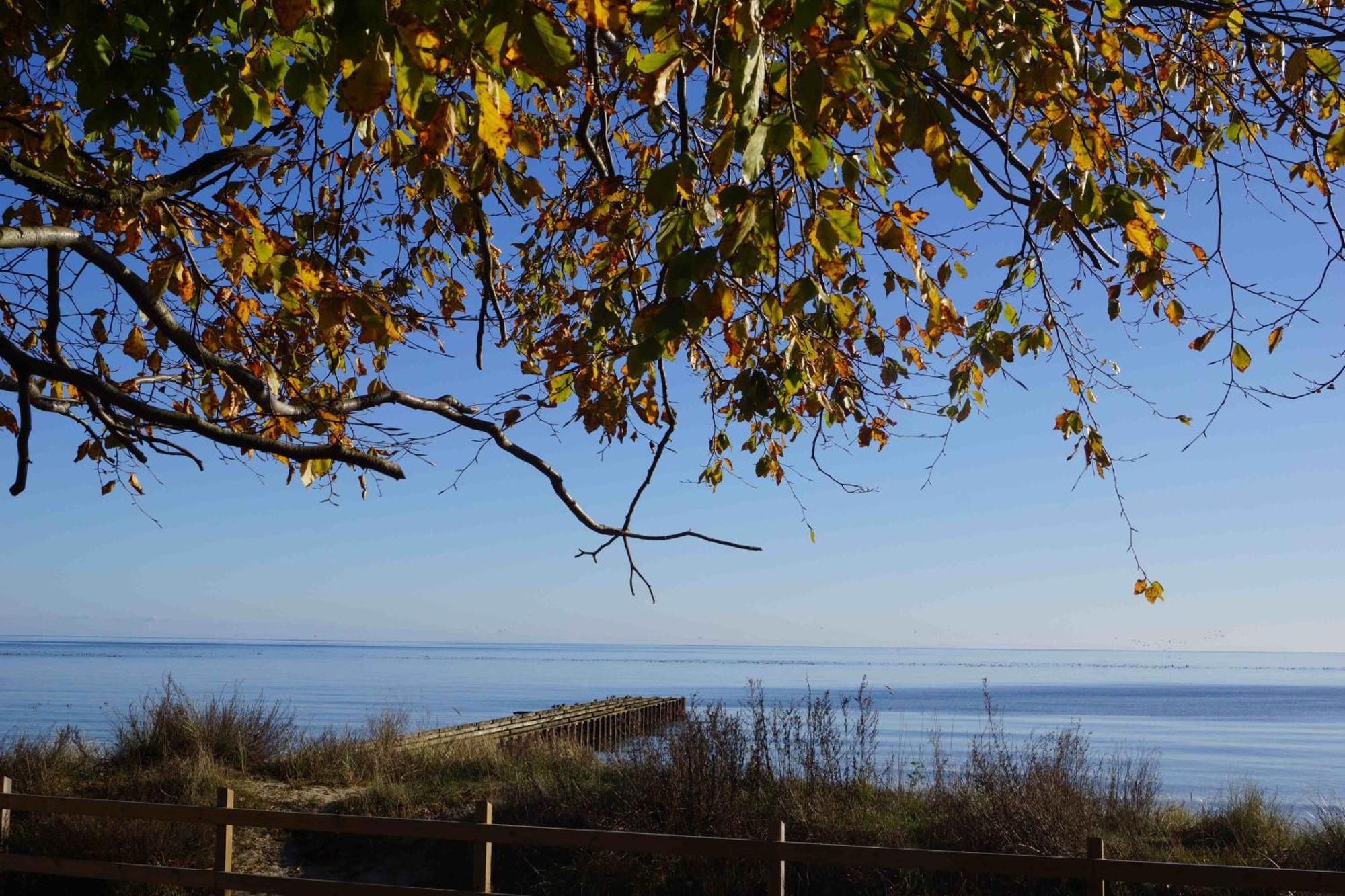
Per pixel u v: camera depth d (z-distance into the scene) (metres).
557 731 20.73
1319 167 3.94
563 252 6.14
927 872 9.40
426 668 149.88
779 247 3.12
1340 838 10.38
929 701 80.88
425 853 10.51
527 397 4.45
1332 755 40.78
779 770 11.34
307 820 6.75
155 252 4.46
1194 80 4.62
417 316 5.07
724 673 157.38
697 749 11.12
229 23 3.47
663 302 2.74
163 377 4.72
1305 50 3.35
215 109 3.95
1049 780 10.84
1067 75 3.42
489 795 11.98
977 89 3.74
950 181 2.45
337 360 5.11
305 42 3.47
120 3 3.13
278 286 3.80
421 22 2.24
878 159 3.03
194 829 10.27
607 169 4.66
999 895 8.95
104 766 13.02
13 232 3.21
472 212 4.46
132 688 70.94
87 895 8.98
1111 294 4.29
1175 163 4.35
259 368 4.31
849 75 2.32
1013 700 86.94
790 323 4.05
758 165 2.22
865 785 11.62
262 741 13.86
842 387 5.17
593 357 4.45
